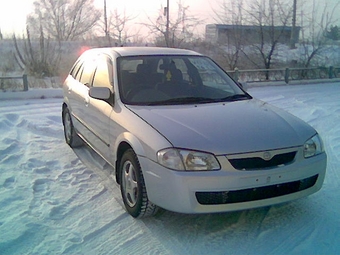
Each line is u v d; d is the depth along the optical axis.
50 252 2.77
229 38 17.52
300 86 14.26
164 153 2.85
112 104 3.81
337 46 18.14
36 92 10.87
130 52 4.38
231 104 3.77
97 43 20.33
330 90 12.99
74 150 5.45
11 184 4.07
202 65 4.52
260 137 2.98
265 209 3.48
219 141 2.88
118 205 3.59
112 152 3.73
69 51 18.39
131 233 3.06
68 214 3.39
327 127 6.94
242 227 3.15
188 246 2.87
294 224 3.20
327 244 2.87
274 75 15.46
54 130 6.62
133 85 3.89
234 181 2.76
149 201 3.07
